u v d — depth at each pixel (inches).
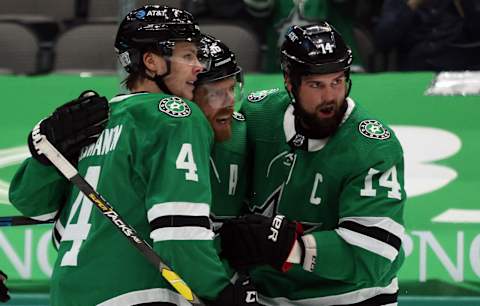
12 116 599.5
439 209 561.0
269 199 375.2
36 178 355.9
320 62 344.5
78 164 350.0
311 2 620.7
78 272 334.3
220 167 374.3
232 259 346.9
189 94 348.2
